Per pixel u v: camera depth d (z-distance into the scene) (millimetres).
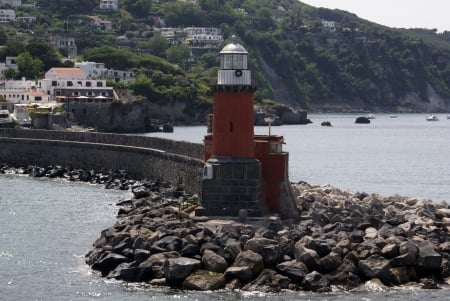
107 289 93062
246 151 120250
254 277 93688
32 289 93938
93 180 193750
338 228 109062
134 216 123125
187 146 173500
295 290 92312
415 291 92750
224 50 120250
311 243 97562
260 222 116250
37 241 118500
